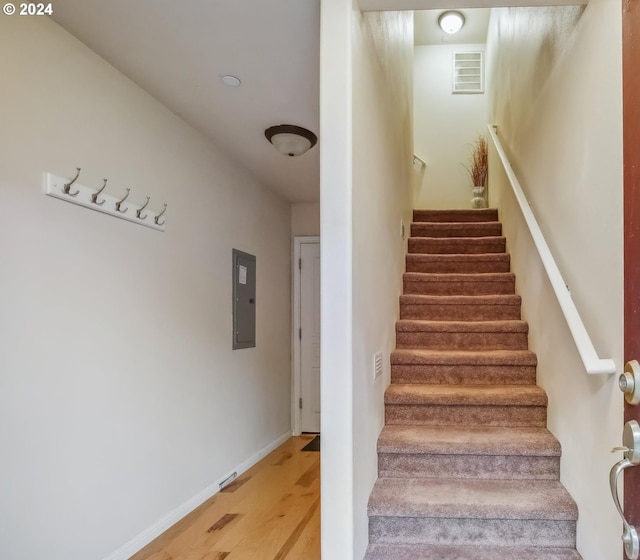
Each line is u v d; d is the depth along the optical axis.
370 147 2.02
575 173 1.83
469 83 5.58
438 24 5.35
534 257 2.62
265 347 4.07
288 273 4.73
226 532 2.47
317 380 4.75
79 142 1.94
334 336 1.55
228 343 3.35
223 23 1.82
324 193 1.56
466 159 5.50
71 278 1.89
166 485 2.52
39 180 1.74
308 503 2.88
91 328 1.99
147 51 2.03
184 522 2.60
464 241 3.81
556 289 1.80
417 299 3.17
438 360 2.62
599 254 1.57
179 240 2.71
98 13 1.76
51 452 1.76
